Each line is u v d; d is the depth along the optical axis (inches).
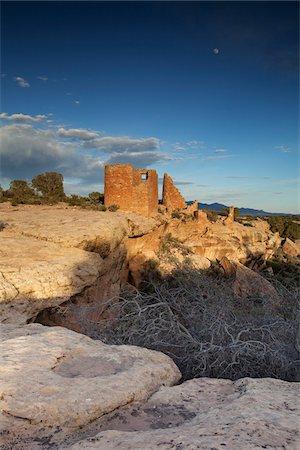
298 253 2070.6
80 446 88.0
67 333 176.2
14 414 106.3
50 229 589.0
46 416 107.0
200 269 1010.1
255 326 251.0
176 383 150.2
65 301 451.5
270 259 1834.4
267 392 117.0
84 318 333.4
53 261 465.7
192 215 1536.7
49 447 96.7
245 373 213.3
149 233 1017.5
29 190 1425.9
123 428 106.5
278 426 90.7
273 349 221.6
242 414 99.0
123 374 133.1
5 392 113.7
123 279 926.4
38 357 141.6
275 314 303.7
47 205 1200.8
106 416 112.5
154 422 109.0
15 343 155.7
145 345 241.6
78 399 113.6
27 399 111.3
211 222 1612.9
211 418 100.4
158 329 252.7
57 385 120.2
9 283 386.0
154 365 147.8
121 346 165.3
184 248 1243.2
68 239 553.6
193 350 230.4
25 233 571.2
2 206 1074.7
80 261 503.2
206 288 378.9
